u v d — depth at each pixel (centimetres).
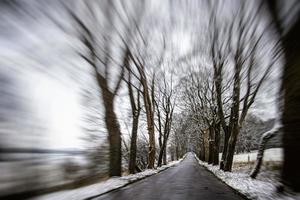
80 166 1739
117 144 2106
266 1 772
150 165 3603
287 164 878
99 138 2259
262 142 1694
